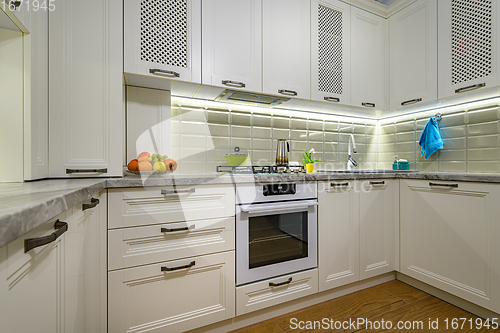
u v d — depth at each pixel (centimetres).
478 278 141
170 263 122
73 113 122
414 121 231
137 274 115
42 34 113
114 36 130
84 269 91
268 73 171
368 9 212
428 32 191
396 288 183
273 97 179
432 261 165
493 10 158
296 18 182
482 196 140
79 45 124
